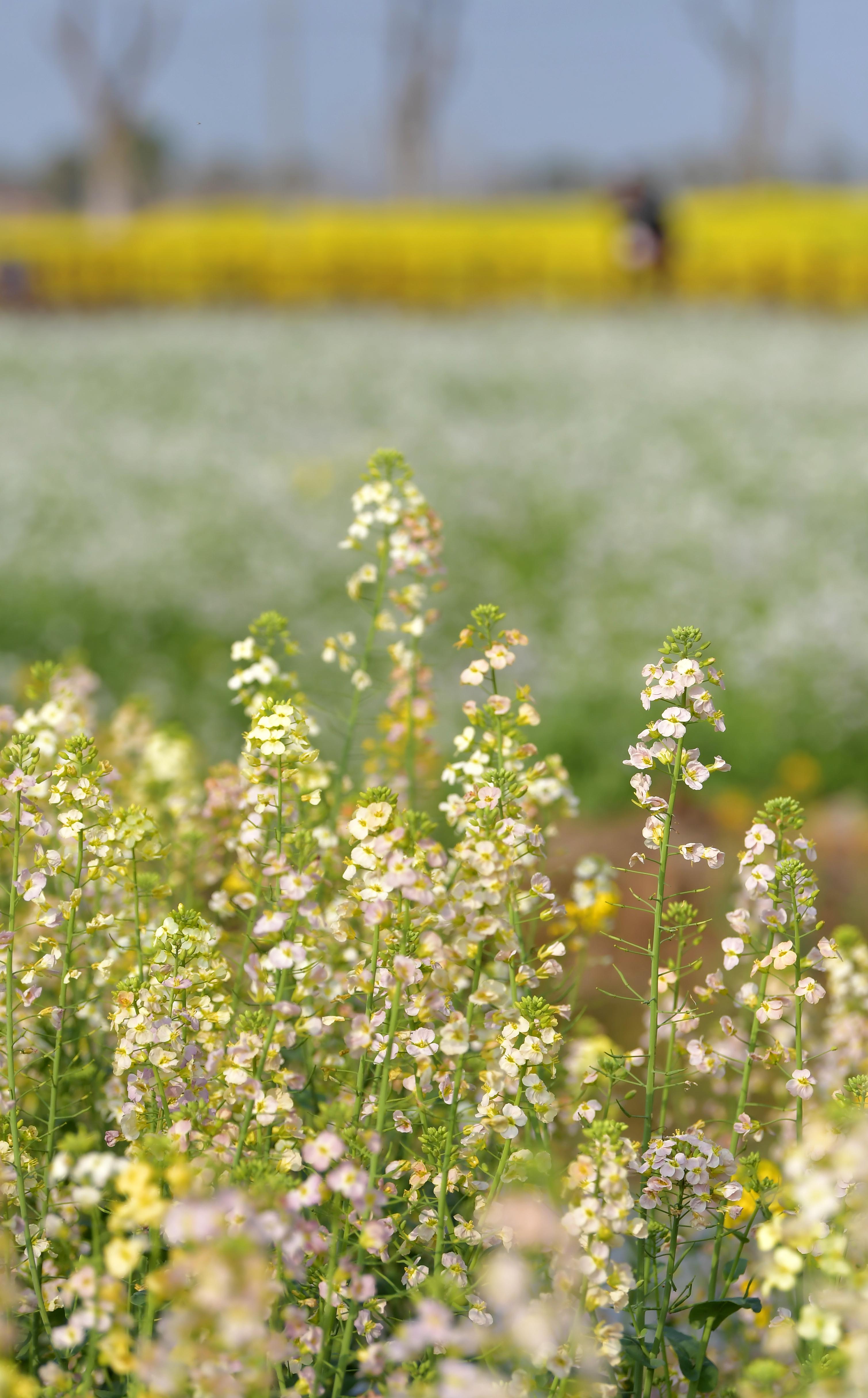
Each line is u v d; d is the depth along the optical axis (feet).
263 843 10.36
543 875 9.46
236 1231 6.01
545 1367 7.47
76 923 10.36
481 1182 8.83
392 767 12.80
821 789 28.45
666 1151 8.28
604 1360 8.11
